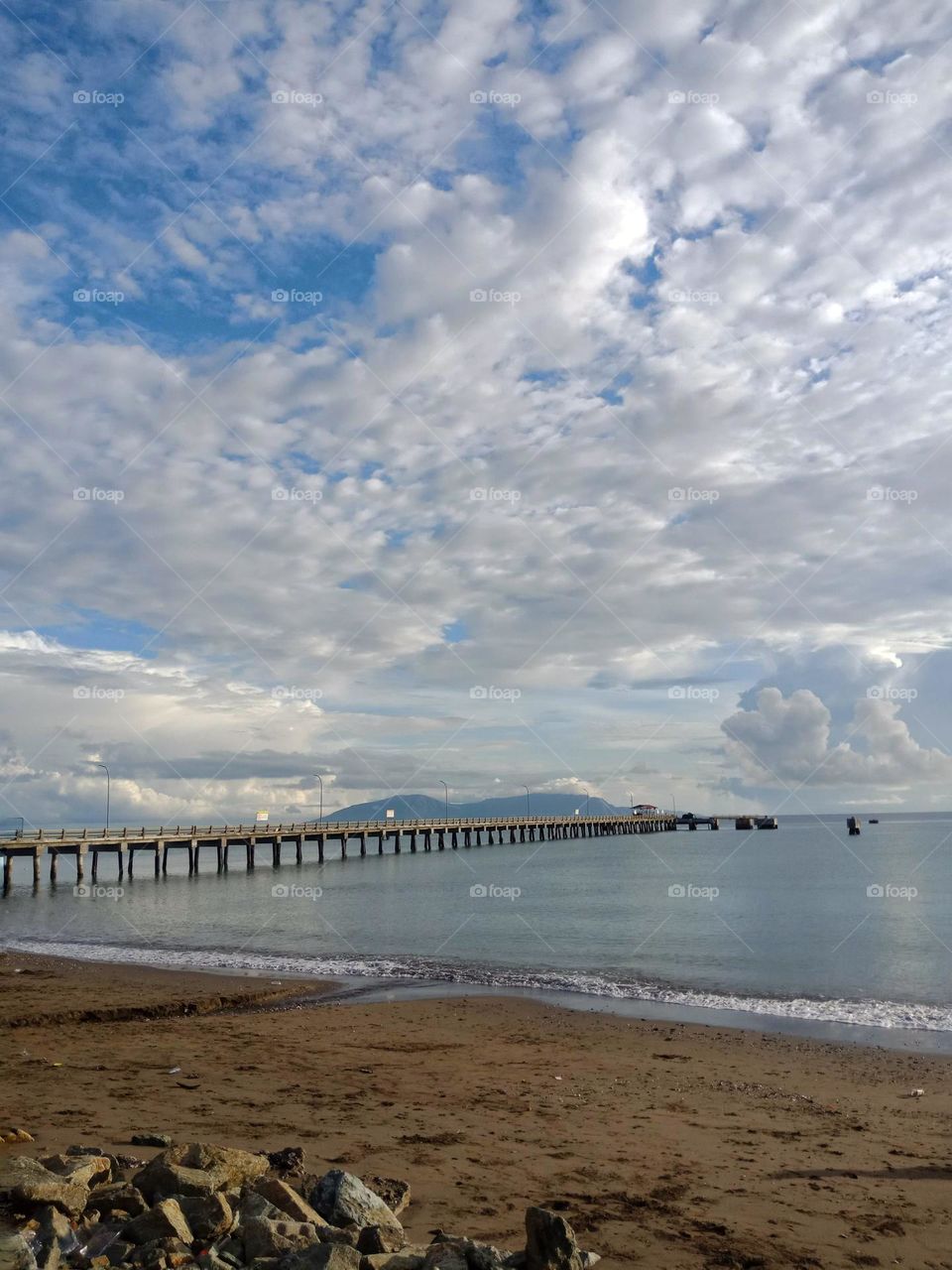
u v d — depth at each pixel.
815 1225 7.01
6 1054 13.31
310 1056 13.70
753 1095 11.91
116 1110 9.66
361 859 97.56
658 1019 17.88
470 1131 9.52
